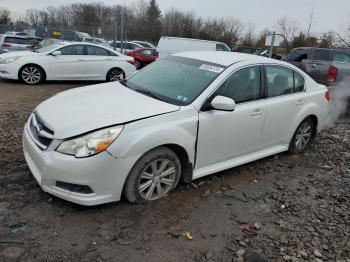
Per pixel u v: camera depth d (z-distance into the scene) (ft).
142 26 159.02
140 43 102.17
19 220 10.66
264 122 15.21
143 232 10.69
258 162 17.19
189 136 12.37
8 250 9.41
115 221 11.03
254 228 11.63
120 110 11.69
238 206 12.86
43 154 10.78
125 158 10.83
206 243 10.58
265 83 15.30
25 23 187.01
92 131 10.61
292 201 13.69
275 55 76.28
